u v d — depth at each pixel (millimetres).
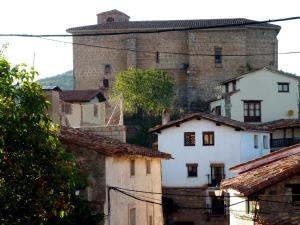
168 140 60500
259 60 101625
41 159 16266
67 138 25797
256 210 26812
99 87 100812
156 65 100500
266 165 33000
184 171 60156
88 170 25688
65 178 16578
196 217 59125
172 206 59625
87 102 68062
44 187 16203
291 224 26016
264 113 77875
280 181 26406
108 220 25812
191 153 60094
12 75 16031
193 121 60125
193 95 99312
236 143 59250
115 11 109875
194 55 99500
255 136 63031
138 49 100625
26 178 16078
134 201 30516
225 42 99625
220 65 99750
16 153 16078
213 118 59531
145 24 101062
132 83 85625
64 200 16984
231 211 33406
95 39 101062
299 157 29703
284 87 78250
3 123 15789
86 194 25547
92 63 101250
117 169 27672
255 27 100625
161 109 86000
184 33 100062
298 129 68562
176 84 100562
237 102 77500
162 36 100375
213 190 59062
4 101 16031
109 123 52719
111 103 73688
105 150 25625
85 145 25672
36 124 16250
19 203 16047
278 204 26656
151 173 34219
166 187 60250
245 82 77812
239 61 99750
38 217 16297
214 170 59750
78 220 23141
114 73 100562
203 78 99562
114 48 100625
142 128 83312
